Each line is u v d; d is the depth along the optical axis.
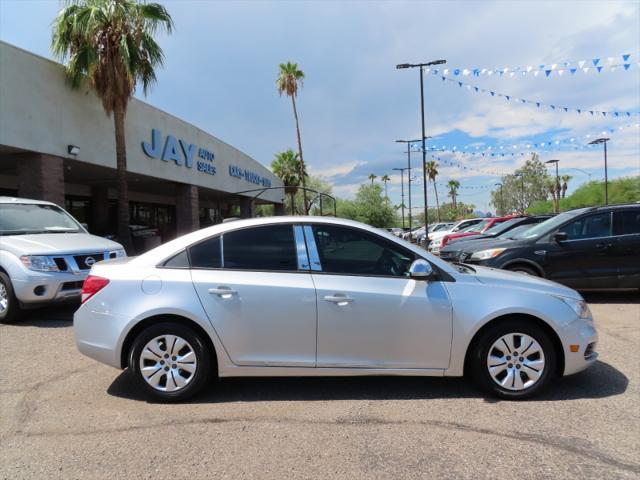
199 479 2.81
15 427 3.50
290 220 4.16
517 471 2.84
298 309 3.88
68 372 4.74
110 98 13.19
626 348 5.34
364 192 70.56
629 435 3.26
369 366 3.91
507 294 3.94
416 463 2.95
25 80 11.55
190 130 20.09
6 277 6.81
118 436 3.34
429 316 3.88
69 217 8.65
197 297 3.89
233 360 3.90
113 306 3.96
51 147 12.34
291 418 3.61
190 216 20.11
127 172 15.73
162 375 3.91
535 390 3.86
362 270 4.02
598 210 8.09
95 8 12.38
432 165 64.81
